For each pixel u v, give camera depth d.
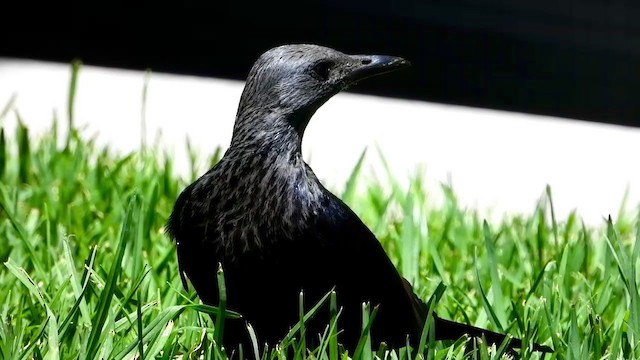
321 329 6.39
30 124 15.09
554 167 15.60
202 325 7.11
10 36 21.03
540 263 8.80
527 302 7.72
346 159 14.95
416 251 8.58
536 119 19.47
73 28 21.28
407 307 6.74
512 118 19.23
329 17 22.05
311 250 6.16
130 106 16.67
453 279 8.66
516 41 21.83
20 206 9.85
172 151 12.01
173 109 16.77
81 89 17.47
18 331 6.47
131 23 21.47
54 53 20.89
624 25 22.03
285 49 6.43
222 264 6.17
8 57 20.33
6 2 21.06
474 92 21.50
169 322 6.66
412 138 16.64
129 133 15.20
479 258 9.10
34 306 7.29
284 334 6.35
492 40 21.84
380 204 10.70
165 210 10.06
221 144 14.93
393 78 21.52
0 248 8.65
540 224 9.17
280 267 6.14
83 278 6.66
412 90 21.25
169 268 8.11
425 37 21.84
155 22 21.52
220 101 17.64
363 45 22.03
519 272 8.76
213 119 16.38
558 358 6.94
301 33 22.06
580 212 13.36
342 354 6.14
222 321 6.00
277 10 21.94
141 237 8.02
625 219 11.61
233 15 21.77
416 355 6.51
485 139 17.09
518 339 7.01
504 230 10.02
